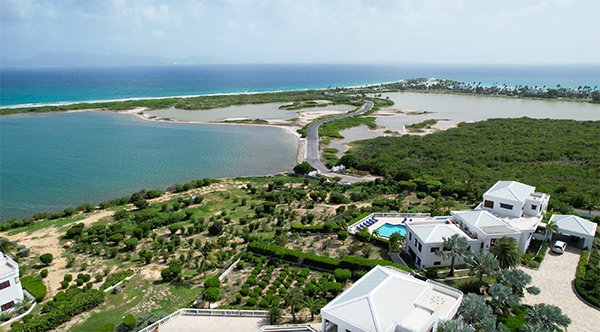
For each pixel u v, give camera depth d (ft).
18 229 255.29
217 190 329.72
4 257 174.40
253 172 392.27
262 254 211.61
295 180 355.36
